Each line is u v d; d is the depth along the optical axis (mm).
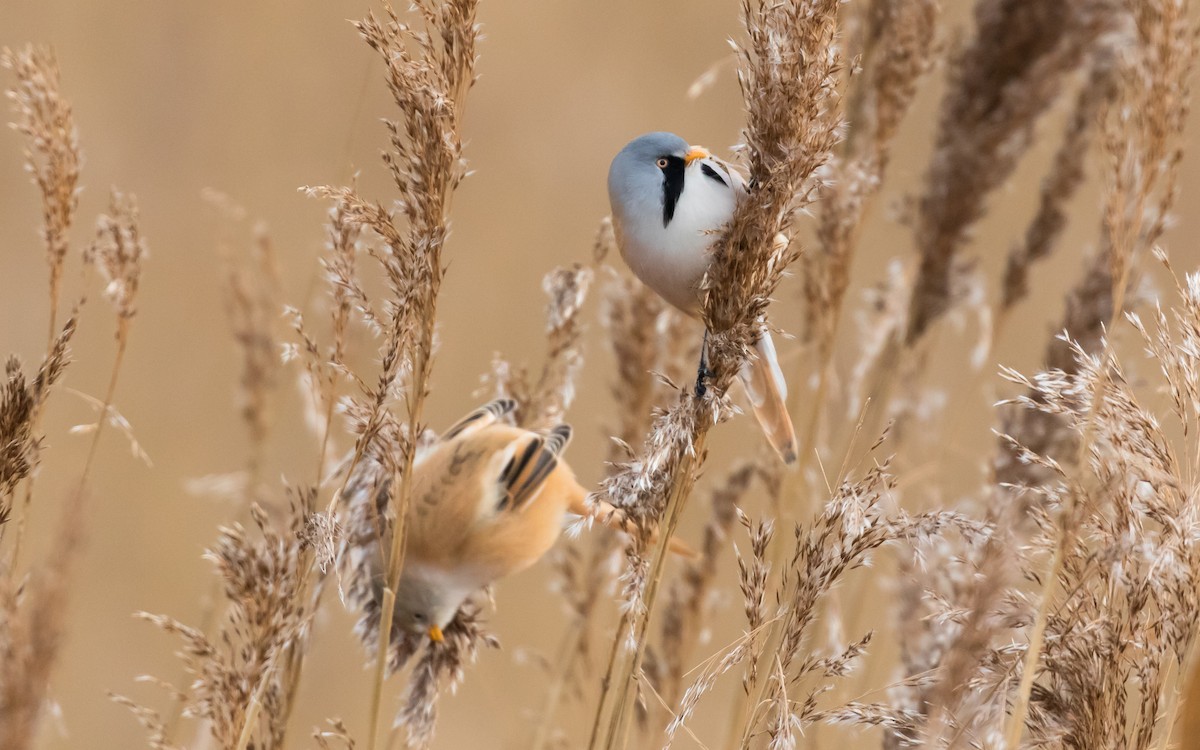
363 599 7125
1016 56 9391
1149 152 5812
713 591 8438
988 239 15906
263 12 19109
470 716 13156
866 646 5648
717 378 5773
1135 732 5324
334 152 18281
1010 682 5508
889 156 8953
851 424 9430
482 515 7266
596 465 15102
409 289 5492
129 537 14398
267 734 6305
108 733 12906
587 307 15250
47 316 16125
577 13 20047
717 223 6277
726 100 19719
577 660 8477
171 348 16406
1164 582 5203
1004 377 5586
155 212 17312
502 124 19266
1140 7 5855
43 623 5074
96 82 18359
